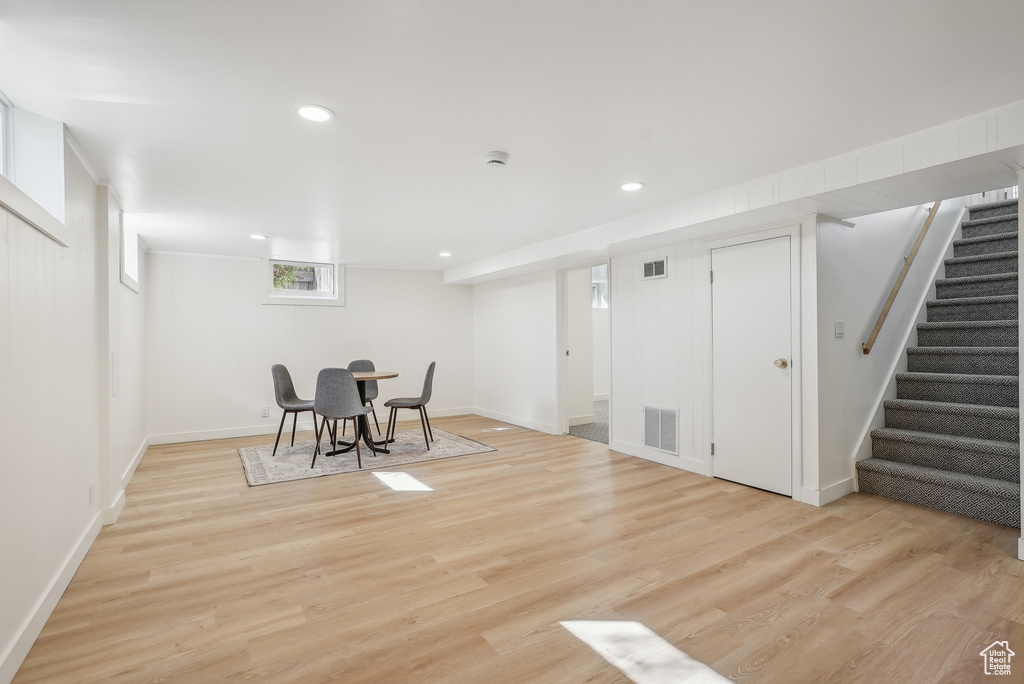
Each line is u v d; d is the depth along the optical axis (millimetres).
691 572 2369
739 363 3760
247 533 2908
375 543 2754
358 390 4820
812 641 1823
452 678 1643
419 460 4602
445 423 6668
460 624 1960
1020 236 2416
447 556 2582
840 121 2295
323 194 3396
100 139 2432
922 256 4184
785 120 2285
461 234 4699
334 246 5281
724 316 3861
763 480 3617
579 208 3803
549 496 3549
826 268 3334
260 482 3924
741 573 2350
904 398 3840
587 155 2717
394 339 6926
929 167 2379
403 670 1685
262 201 3549
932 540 2680
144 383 5141
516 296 6516
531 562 2502
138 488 3785
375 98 2062
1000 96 2061
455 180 3121
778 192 2998
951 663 1691
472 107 2150
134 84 1927
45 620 1968
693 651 1777
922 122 2311
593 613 2029
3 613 1618
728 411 3848
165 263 5473
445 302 7328
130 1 1419
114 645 1830
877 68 1846
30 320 1870
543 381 6023
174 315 5512
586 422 6762
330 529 2963
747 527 2920
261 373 5992
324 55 1737
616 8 1489
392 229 4477
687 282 4164
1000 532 2771
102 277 3021
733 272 3789
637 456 4691
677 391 4273
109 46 1660
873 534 2777
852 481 3520
